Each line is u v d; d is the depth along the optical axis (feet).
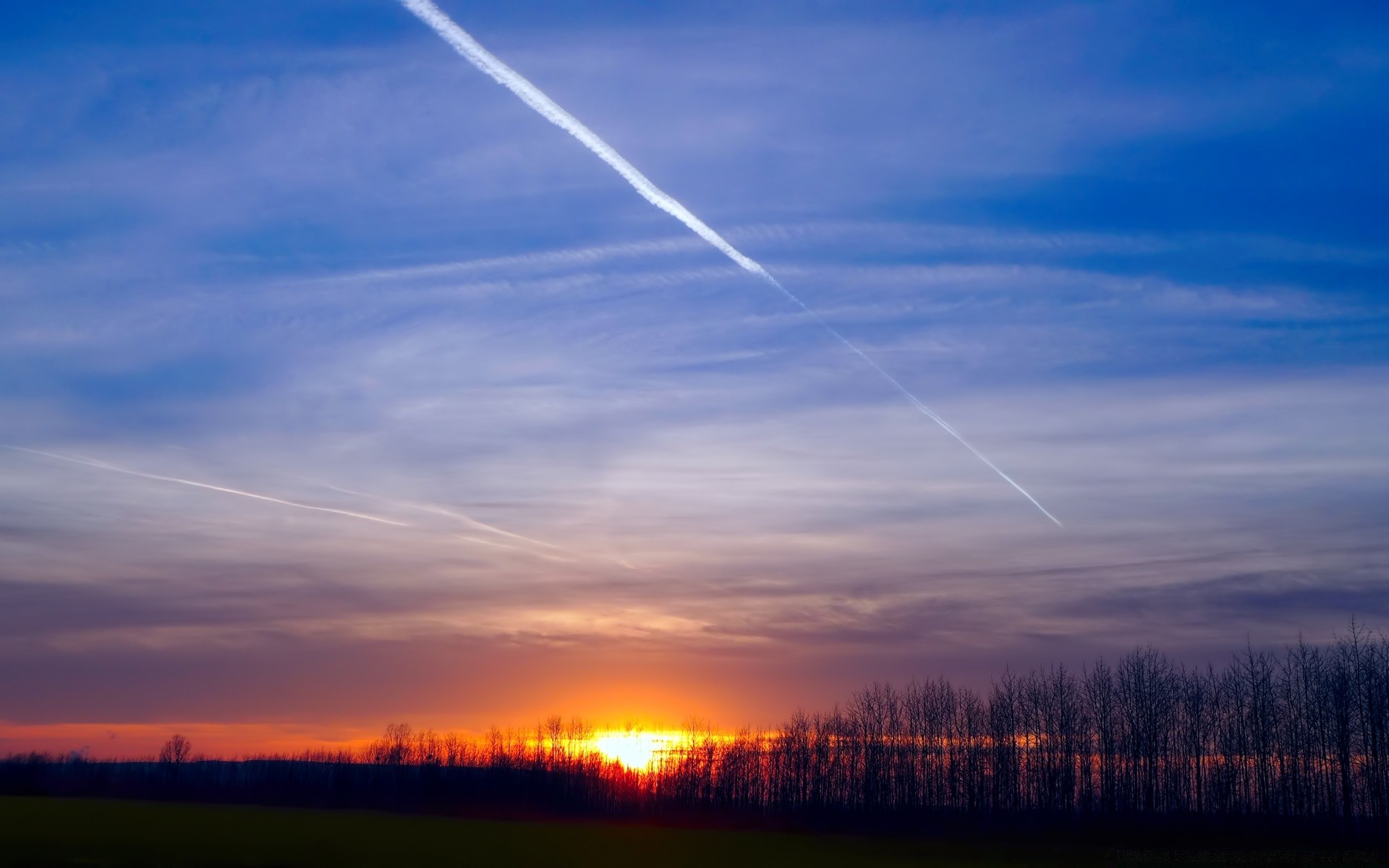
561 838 263.29
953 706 400.06
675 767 434.30
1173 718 353.72
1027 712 382.83
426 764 447.42
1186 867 238.68
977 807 376.27
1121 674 368.68
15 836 212.23
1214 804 338.95
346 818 302.86
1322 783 323.16
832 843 264.31
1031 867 233.55
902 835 295.48
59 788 377.91
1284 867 242.78
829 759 415.44
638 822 339.57
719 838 278.05
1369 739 317.22
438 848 222.69
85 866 176.45
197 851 197.88
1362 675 321.52
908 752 403.54
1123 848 267.39
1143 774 356.38
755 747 427.74
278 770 423.23
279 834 237.45
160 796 372.58
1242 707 342.23
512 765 447.01
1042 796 371.76
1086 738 369.30
